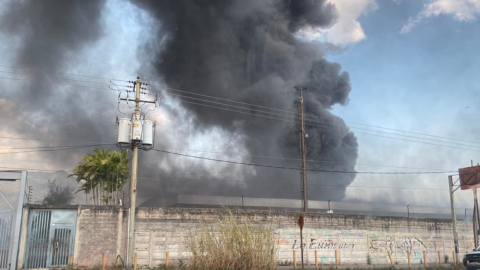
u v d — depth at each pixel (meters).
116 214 23.78
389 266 25.84
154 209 24.73
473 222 32.97
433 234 31.97
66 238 22.77
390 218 30.61
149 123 24.16
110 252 23.30
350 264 28.48
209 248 17.02
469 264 23.73
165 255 24.30
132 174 23.47
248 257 16.94
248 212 26.55
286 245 27.11
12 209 21.56
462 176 33.84
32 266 21.69
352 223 29.28
